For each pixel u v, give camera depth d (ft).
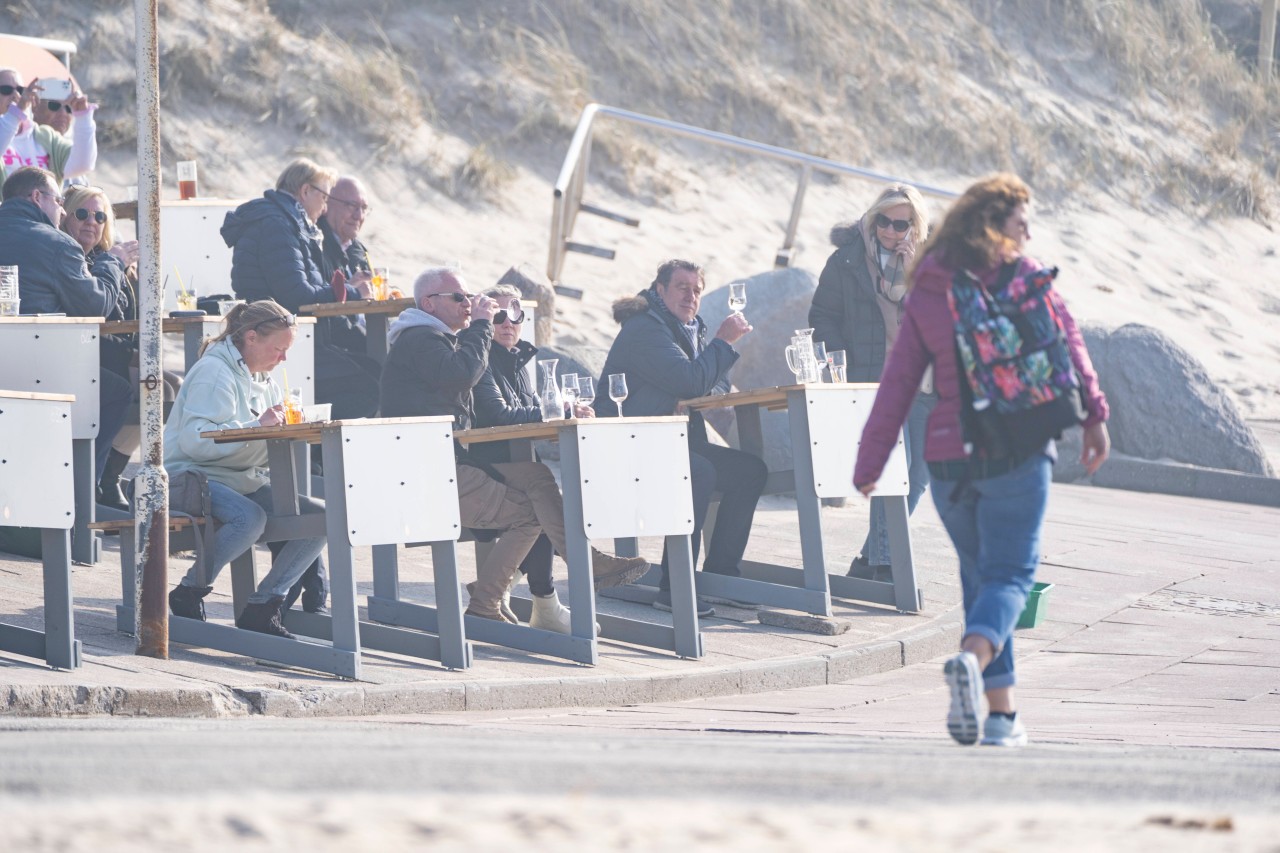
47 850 29.58
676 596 98.48
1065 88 338.75
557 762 44.11
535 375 133.39
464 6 281.95
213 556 88.02
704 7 304.09
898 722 79.92
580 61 283.18
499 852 30.32
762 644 102.94
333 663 84.58
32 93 133.90
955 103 313.94
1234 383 259.19
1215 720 82.12
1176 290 291.17
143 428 85.20
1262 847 31.83
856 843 31.89
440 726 70.74
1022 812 36.06
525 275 177.47
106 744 49.14
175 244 149.38
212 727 62.18
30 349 103.65
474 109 262.67
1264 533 163.12
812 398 107.55
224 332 93.50
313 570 95.71
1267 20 376.27
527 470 98.02
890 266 116.47
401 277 218.79
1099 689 95.20
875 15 323.98
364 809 34.53
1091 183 316.60
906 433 115.75
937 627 109.81
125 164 223.51
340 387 124.06
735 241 256.93
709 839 32.01
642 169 265.54
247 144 236.22
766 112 288.51
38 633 80.07
